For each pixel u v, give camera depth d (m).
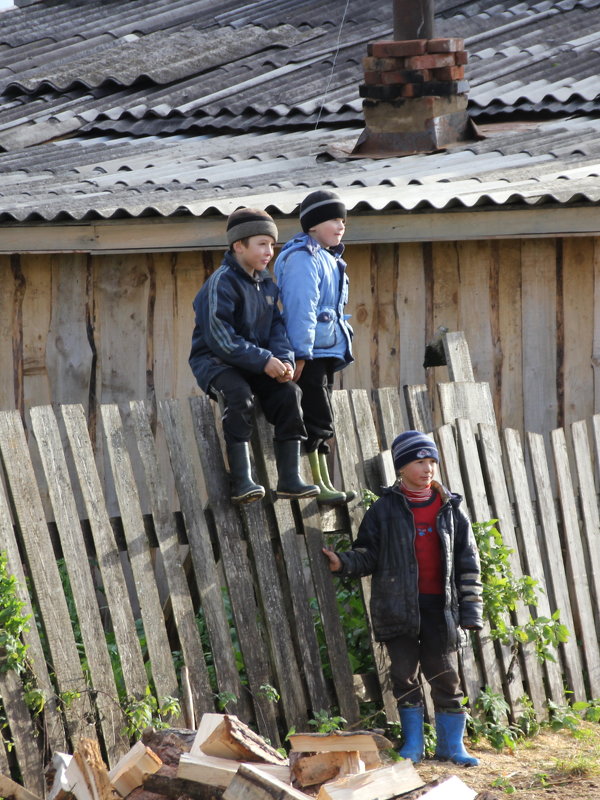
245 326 18.48
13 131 37.16
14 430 17.88
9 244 25.88
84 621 18.02
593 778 19.38
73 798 15.39
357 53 43.56
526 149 32.53
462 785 15.00
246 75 41.66
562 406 27.88
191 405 19.56
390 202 25.31
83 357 27.28
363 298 27.33
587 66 39.84
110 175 31.59
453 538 19.67
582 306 27.72
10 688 17.16
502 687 22.09
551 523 23.45
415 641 19.80
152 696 18.55
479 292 27.55
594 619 24.30
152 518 19.28
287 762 16.05
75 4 55.09
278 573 20.44
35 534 17.80
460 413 22.86
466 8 47.50
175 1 53.53
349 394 21.05
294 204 25.56
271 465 20.14
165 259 27.11
